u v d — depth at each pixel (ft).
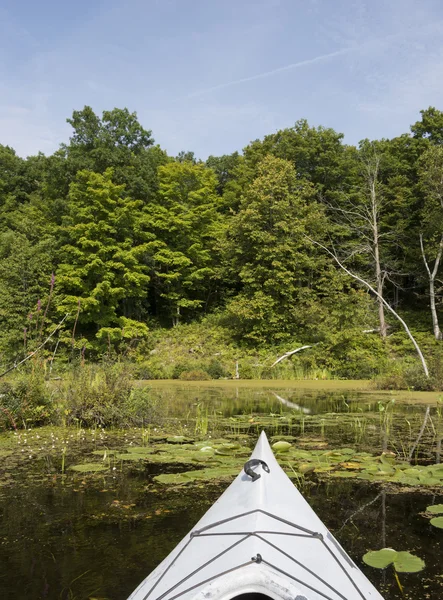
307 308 86.69
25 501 15.49
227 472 18.43
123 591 9.93
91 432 27.71
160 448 22.98
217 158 155.74
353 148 112.57
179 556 8.35
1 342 75.72
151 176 114.62
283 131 118.62
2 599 9.64
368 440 25.62
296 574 7.08
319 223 95.30
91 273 95.35
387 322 94.94
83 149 113.09
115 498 15.75
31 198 128.57
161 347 90.79
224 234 101.35
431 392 52.29
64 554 11.63
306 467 19.15
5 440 25.18
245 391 55.11
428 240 93.71
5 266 86.58
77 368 32.04
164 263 106.63
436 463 20.68
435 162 85.81
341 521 13.92
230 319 96.99
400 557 11.34
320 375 75.72
